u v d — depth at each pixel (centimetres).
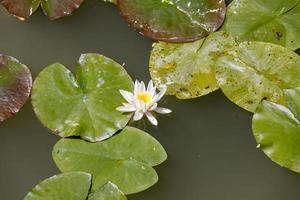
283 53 272
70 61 278
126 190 260
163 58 274
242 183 269
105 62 271
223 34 274
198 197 268
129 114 267
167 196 267
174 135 272
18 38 280
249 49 272
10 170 269
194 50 274
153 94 268
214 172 270
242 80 271
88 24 282
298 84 270
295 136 265
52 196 259
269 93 270
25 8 279
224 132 273
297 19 276
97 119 266
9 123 272
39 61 278
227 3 280
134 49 279
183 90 271
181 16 276
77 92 269
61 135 265
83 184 260
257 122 267
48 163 269
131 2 277
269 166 270
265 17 276
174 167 270
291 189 268
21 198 266
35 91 269
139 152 263
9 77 271
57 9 278
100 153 264
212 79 272
